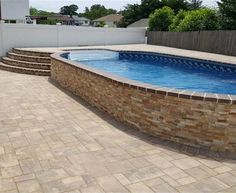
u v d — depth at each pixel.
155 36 22.55
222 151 4.98
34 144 5.10
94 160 4.54
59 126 6.07
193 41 19.09
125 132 5.79
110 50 16.36
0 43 16.12
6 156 4.61
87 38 20.03
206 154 4.85
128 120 6.10
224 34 16.81
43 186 3.76
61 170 4.19
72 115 6.84
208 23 20.59
